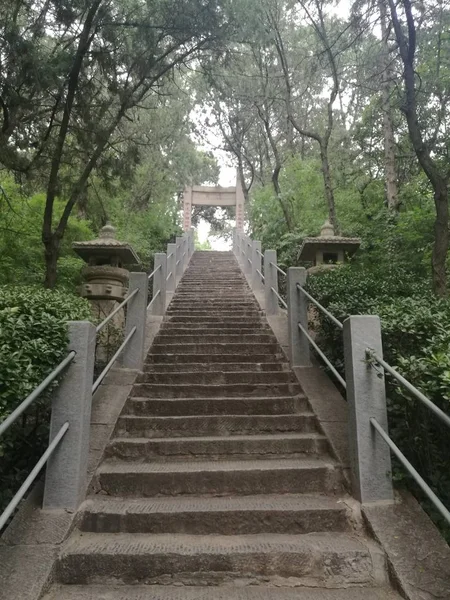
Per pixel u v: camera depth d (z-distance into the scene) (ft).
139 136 34.22
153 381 15.11
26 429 11.14
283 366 15.97
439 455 9.21
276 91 44.27
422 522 8.20
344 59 34.88
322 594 7.23
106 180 26.17
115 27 22.75
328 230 26.00
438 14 20.86
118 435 12.03
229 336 18.89
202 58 26.96
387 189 32.65
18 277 27.27
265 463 10.52
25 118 21.53
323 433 11.45
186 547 7.91
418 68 24.41
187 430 12.14
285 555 7.70
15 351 8.31
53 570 7.40
